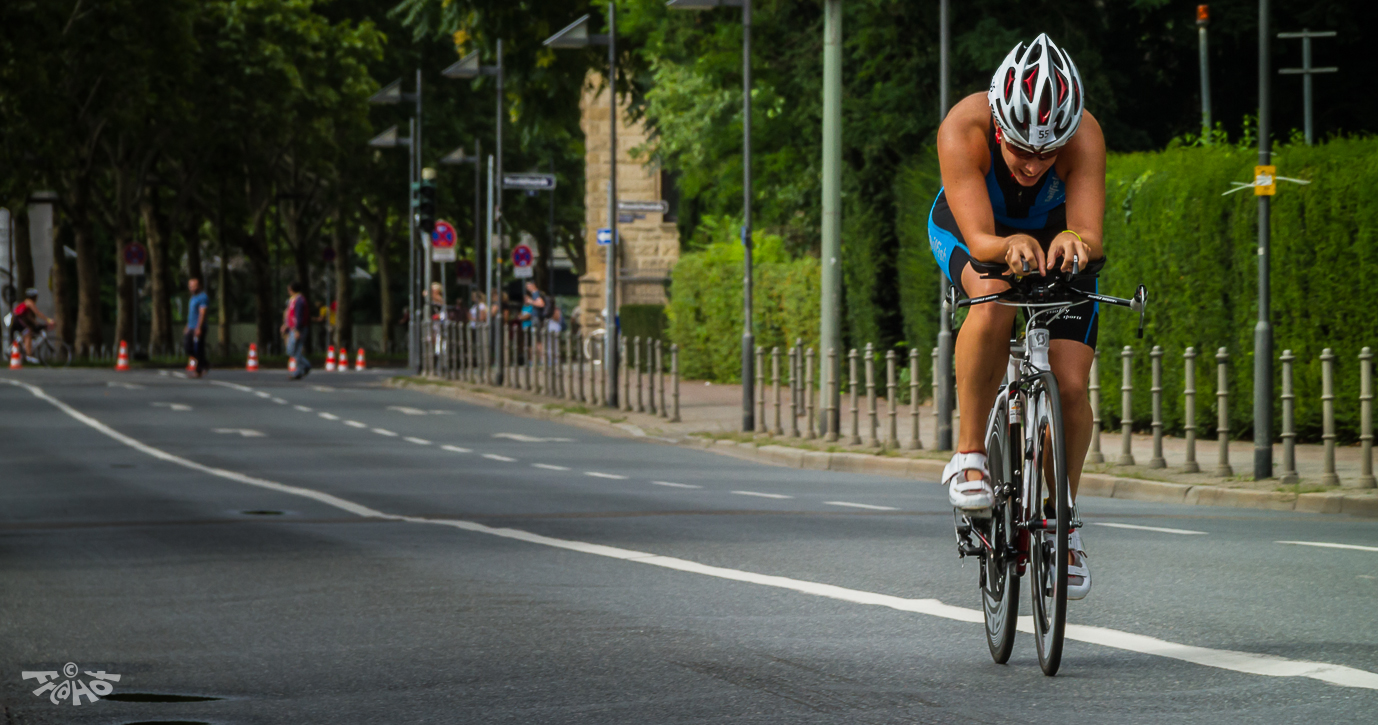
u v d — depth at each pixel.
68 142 104.38
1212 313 42.47
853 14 59.03
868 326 63.47
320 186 143.38
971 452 14.53
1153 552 22.58
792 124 70.00
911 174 57.88
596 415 60.75
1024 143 13.12
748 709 13.06
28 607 18.95
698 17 71.88
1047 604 13.70
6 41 97.06
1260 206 31.91
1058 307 13.73
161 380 90.50
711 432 51.66
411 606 18.69
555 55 85.19
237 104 118.62
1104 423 46.94
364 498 33.00
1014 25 57.97
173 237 161.38
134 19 103.25
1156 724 12.20
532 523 27.77
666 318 102.56
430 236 94.69
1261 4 31.98
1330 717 12.26
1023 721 12.41
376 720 12.93
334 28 127.38
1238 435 42.91
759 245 80.25
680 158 82.31
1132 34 61.50
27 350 114.12
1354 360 39.47
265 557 23.39
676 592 19.50
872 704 13.15
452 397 77.50
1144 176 44.41
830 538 25.11
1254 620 16.64
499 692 13.89
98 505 31.75
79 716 13.23
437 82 138.38
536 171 150.75
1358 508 29.05
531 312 113.62
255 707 13.47
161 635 17.03
